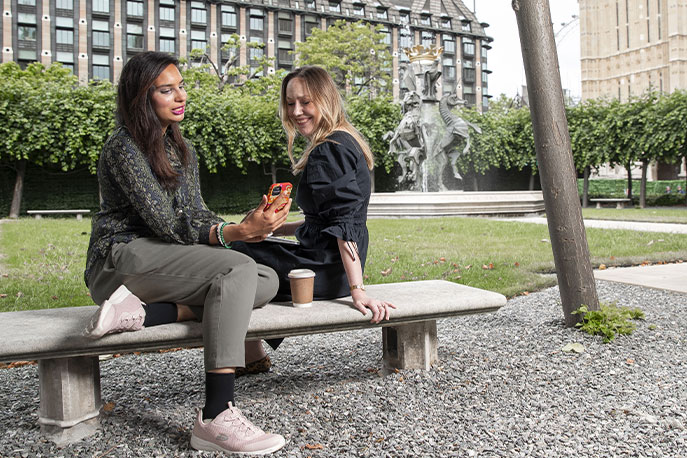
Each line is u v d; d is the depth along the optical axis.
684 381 2.72
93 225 2.29
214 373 2.01
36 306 4.56
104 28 55.00
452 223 13.18
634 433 2.13
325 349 3.50
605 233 10.57
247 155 23.17
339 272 2.55
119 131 2.19
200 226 2.21
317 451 1.98
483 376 2.80
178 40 57.84
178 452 2.00
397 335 2.86
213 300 2.02
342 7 66.75
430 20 72.25
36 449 2.02
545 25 3.65
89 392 2.16
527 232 11.02
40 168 20.62
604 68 79.00
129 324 1.96
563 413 2.34
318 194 2.42
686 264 6.96
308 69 2.58
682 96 25.31
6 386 2.84
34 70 31.92
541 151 3.74
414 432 2.14
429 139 18.19
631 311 4.01
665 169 47.44
